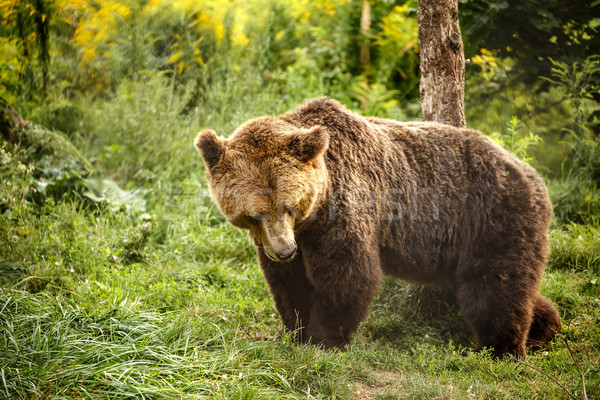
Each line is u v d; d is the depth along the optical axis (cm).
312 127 762
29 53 1395
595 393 661
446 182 862
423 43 988
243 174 698
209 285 1005
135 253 1052
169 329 721
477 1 1294
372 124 879
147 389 591
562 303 955
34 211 1120
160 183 1312
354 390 677
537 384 697
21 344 647
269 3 2058
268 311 930
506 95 1484
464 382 697
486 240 848
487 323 838
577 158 1324
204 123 1516
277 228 683
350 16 2130
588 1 1382
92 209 1219
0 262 888
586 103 1455
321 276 774
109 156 1395
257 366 682
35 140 1275
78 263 945
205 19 1780
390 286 1007
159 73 1593
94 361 641
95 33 1552
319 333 823
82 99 1548
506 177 857
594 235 1104
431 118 998
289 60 1992
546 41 1395
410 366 751
